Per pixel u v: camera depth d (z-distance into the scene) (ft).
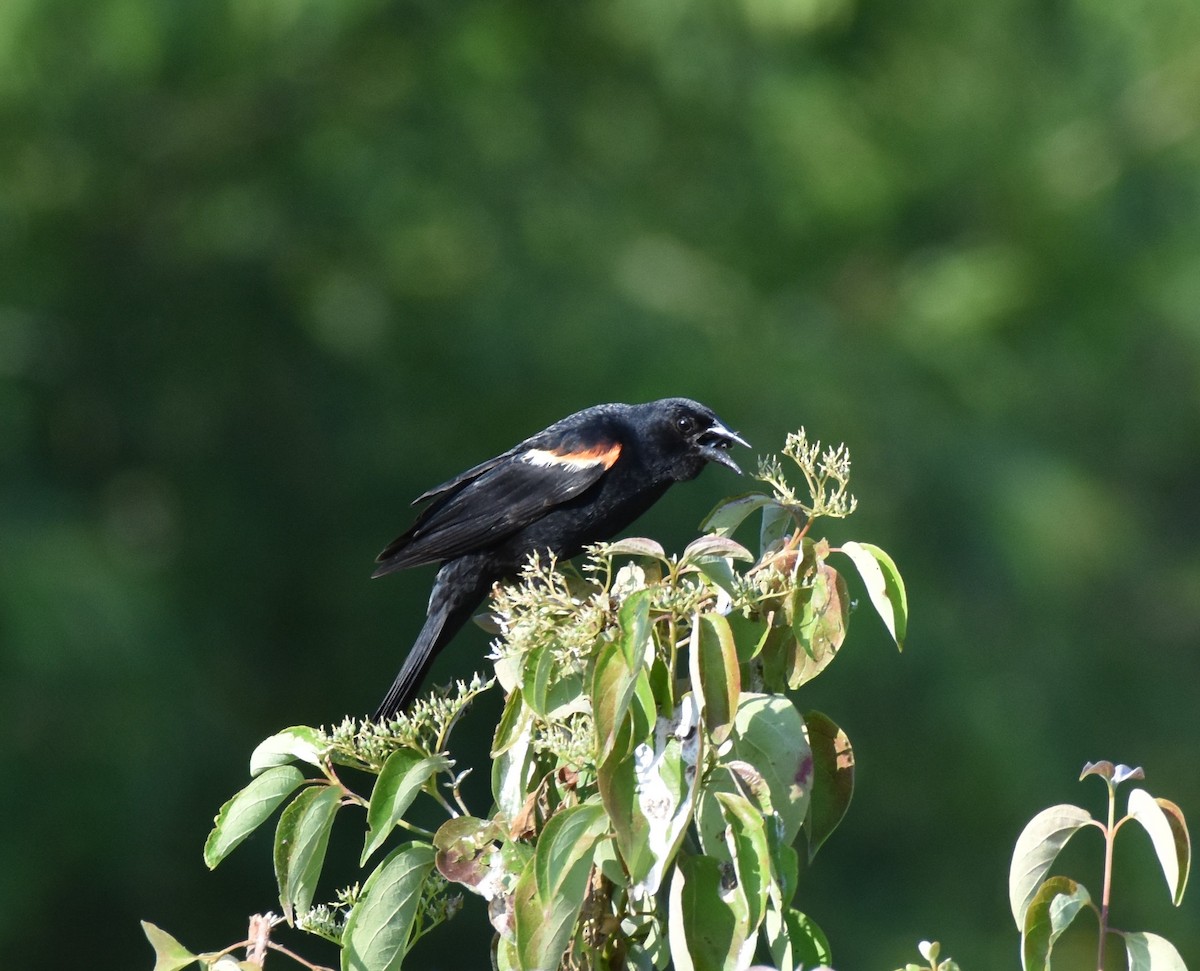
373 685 46.09
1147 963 11.70
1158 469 55.52
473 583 22.07
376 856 42.78
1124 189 52.03
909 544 45.34
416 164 48.47
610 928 12.71
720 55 50.29
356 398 47.50
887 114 52.21
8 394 43.47
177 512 46.88
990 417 48.73
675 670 12.16
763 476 13.24
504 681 13.19
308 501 47.14
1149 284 51.47
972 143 51.57
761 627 12.74
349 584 46.19
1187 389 53.16
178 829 42.80
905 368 48.01
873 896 44.34
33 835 38.75
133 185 48.01
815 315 49.08
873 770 44.34
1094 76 53.36
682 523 42.27
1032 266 51.57
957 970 11.61
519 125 50.52
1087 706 48.34
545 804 13.07
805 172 50.42
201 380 47.67
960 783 44.45
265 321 48.19
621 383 44.70
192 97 47.42
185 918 43.50
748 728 11.89
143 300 47.73
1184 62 52.80
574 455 21.80
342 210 48.34
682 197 51.06
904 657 43.75
